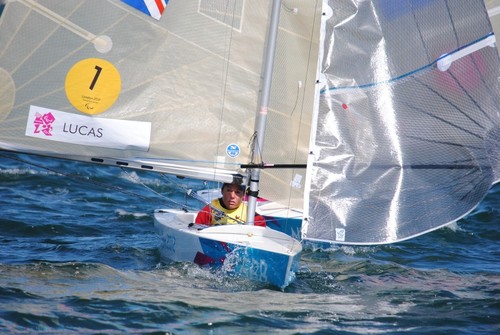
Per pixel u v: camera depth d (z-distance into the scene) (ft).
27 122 81.25
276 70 89.10
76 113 82.12
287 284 78.28
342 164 81.56
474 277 87.71
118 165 83.41
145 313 66.85
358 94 81.87
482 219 122.83
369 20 81.97
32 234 103.24
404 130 82.07
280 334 63.72
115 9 81.76
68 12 80.84
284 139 91.09
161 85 83.71
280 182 92.89
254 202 85.87
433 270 91.35
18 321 63.10
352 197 81.30
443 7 81.56
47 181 144.36
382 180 81.66
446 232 113.39
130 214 121.70
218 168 85.46
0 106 80.69
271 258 78.07
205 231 83.41
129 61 82.74
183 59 83.97
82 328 62.49
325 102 81.41
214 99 84.94
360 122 81.87
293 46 88.89
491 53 80.94
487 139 81.46
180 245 84.69
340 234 80.74
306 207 80.74
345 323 67.67
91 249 94.48
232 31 84.48
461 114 81.56
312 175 81.10
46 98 81.41
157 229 92.02
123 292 73.00
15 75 80.59
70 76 81.61
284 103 90.02
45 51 80.94
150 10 82.38
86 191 139.95
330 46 81.56
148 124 83.61
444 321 69.21
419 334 65.36
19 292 70.95
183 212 96.63
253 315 68.23
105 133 82.79
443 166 81.82
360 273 88.48
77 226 110.11
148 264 86.69
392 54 81.92
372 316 70.18
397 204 81.30
